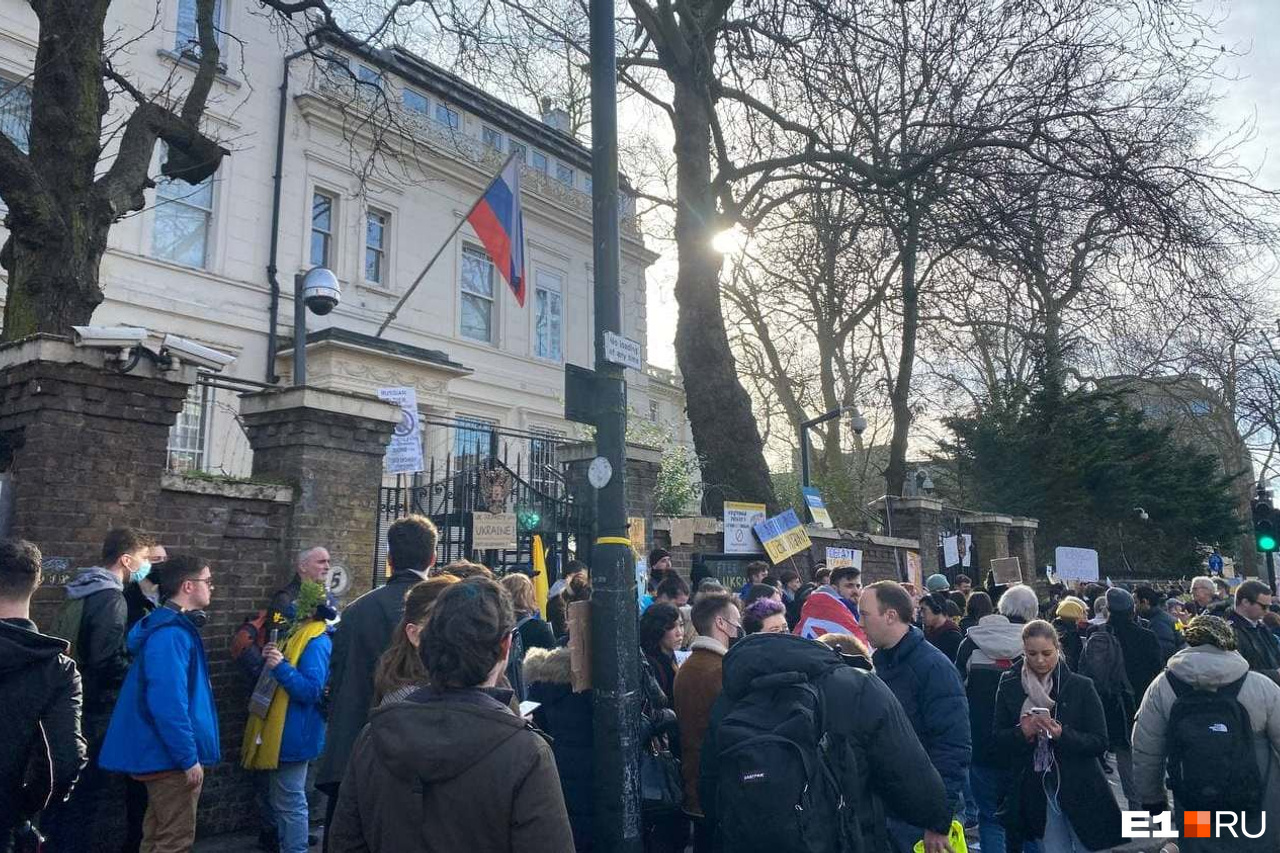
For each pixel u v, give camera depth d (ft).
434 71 48.85
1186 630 14.43
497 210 43.19
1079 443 71.67
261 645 18.76
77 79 23.18
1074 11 44.01
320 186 57.62
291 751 16.83
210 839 18.89
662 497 44.62
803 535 37.32
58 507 16.90
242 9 53.98
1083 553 54.13
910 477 84.38
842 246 60.03
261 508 20.74
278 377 52.42
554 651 14.82
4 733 9.97
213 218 51.75
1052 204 45.09
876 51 43.75
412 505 28.40
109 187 23.75
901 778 10.22
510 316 69.56
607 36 17.47
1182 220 42.11
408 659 9.27
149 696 13.61
